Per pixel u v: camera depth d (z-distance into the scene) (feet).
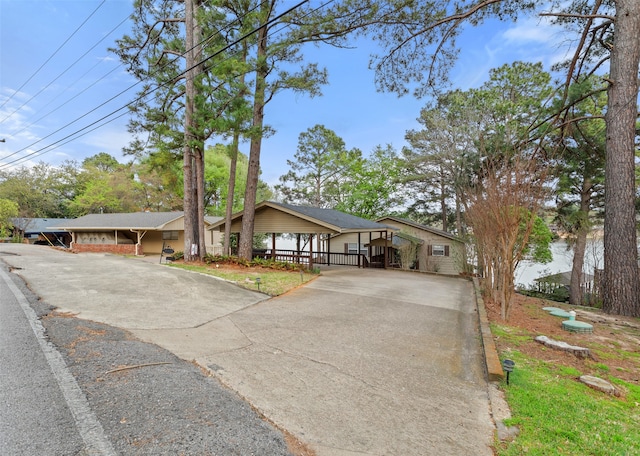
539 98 46.93
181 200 98.58
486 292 26.55
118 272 30.63
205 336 14.58
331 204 98.02
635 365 13.12
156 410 8.00
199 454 6.48
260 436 7.30
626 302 23.44
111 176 102.22
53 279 26.08
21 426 7.09
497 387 10.55
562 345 14.43
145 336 13.96
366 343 14.49
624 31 24.22
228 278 29.63
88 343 12.39
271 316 18.53
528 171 20.54
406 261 57.31
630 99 24.08
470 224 29.07
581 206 46.03
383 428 7.97
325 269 46.21
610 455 7.20
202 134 37.63
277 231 45.85
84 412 7.73
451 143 59.77
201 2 38.19
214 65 34.42
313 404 9.00
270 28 37.27
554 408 9.23
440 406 9.20
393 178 82.58
